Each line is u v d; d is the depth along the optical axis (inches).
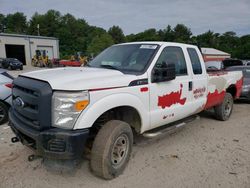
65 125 116.4
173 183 137.9
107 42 3233.3
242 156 174.4
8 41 1622.8
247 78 369.1
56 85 117.4
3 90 228.5
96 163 133.0
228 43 3973.9
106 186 133.2
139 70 155.2
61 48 3358.8
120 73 147.3
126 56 171.0
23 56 1721.2
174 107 175.8
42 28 3550.7
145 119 153.3
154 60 160.1
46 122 117.3
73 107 116.3
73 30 3580.2
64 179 139.1
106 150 131.0
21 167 150.4
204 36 4089.6
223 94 249.8
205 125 248.4
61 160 122.9
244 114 301.1
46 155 118.0
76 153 117.7
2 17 4173.2
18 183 133.9
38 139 117.9
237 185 136.8
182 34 4330.7
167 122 175.8
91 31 3885.3
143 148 185.2
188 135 217.2
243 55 3255.4
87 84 122.1
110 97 130.2
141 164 159.3
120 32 4188.0
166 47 173.3
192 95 194.5
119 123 138.6
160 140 202.7
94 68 162.6
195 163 162.2
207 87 214.8
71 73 138.3
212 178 143.6
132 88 142.6
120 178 141.4
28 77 133.4
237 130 234.2
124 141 143.7
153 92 156.3
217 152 180.9
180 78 180.4
